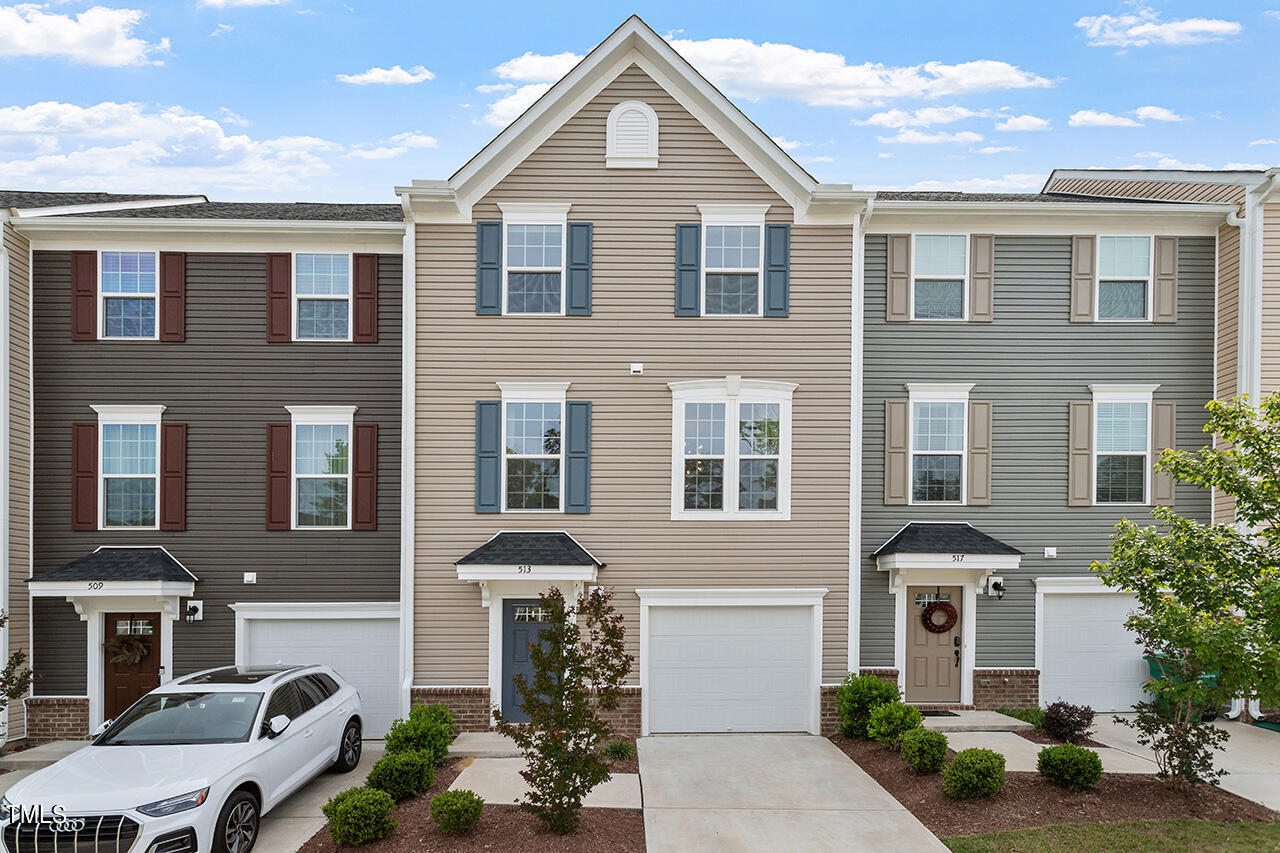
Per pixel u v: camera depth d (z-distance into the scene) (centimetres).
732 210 1280
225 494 1359
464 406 1267
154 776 770
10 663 1221
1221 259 1368
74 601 1302
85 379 1352
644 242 1280
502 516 1261
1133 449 1372
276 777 880
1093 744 1152
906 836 855
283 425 1363
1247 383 1304
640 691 1247
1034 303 1371
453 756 1117
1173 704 941
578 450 1266
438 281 1270
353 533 1366
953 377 1362
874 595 1331
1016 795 938
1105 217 1362
